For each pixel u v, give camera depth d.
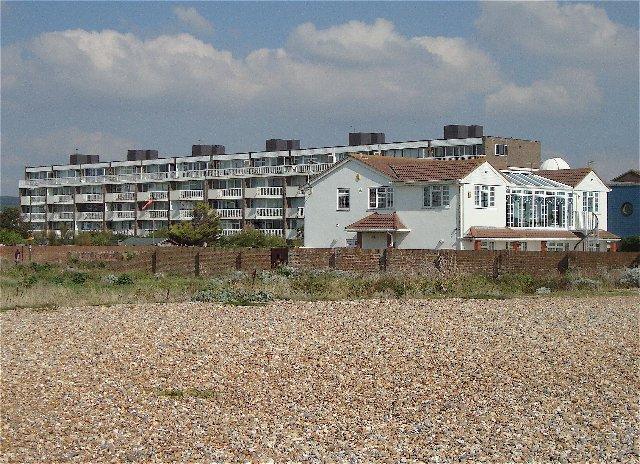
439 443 16.64
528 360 24.59
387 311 33.97
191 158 125.00
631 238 76.00
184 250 59.06
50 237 110.19
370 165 65.31
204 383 21.69
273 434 17.14
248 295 38.50
